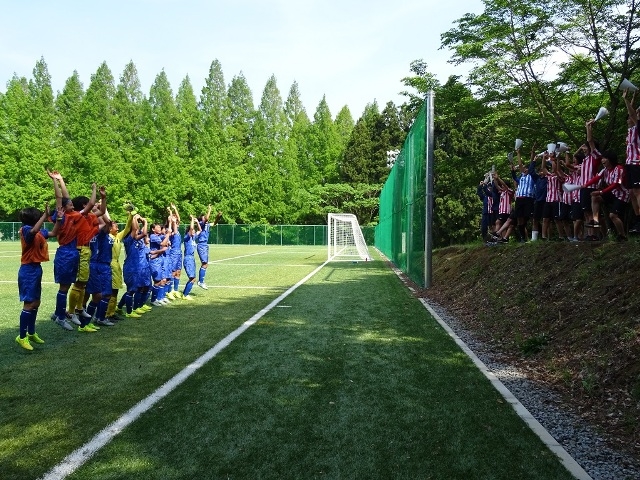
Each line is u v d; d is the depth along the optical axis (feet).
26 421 12.17
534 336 19.57
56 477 9.43
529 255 28.30
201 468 9.81
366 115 192.03
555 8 38.91
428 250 39.29
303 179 175.42
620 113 38.17
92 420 12.22
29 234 19.16
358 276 51.88
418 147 43.52
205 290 39.09
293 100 211.41
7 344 20.25
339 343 20.77
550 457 10.40
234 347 19.94
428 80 56.80
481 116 48.55
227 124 179.93
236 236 158.30
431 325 24.84
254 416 12.56
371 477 9.52
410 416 12.65
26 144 148.15
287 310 29.35
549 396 14.34
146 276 27.58
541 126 45.11
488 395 14.28
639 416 11.87
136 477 9.45
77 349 19.52
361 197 159.33
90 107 154.92
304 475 9.57
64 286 22.26
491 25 43.39
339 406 13.33
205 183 154.30
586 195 25.39
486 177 44.78
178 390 14.52
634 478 9.59
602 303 17.92
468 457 10.39
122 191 146.92
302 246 150.41
